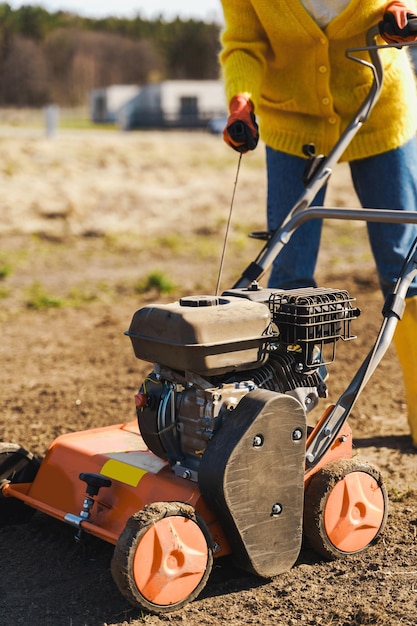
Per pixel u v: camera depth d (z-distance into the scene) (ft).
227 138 13.50
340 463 12.01
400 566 11.96
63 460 12.55
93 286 34.17
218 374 10.98
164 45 387.75
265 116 15.89
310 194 14.07
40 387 21.43
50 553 12.51
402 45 13.26
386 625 10.32
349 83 15.14
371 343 25.21
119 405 19.85
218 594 11.23
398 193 15.49
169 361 10.82
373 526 12.35
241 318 10.83
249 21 14.71
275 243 13.55
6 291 32.65
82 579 11.73
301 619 10.60
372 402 20.24
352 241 44.55
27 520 13.52
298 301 11.37
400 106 15.30
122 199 52.95
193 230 47.75
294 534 11.21
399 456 16.66
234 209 53.11
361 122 14.46
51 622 10.67
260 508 10.83
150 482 11.38
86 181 55.57
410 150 15.58
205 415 11.01
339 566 11.98
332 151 14.30
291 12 14.29
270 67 15.37
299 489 11.16
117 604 11.03
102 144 67.56
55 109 82.48
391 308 12.20
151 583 10.33
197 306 10.98
